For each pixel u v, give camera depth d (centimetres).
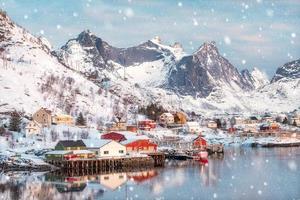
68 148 11762
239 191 7612
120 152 12281
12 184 8544
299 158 13462
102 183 8756
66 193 7619
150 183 8675
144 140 13775
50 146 13550
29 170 10781
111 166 11706
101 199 7112
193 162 13100
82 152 11725
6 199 7075
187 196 7262
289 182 8438
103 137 14600
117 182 8894
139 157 12219
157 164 12500
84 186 8362
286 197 7075
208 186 8156
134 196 7312
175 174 10006
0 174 10069
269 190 7662
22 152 12225
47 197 7269
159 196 7294
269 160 12788
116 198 7175
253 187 7956
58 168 11094
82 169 11194
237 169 10588
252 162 12250
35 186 8331
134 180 9175
